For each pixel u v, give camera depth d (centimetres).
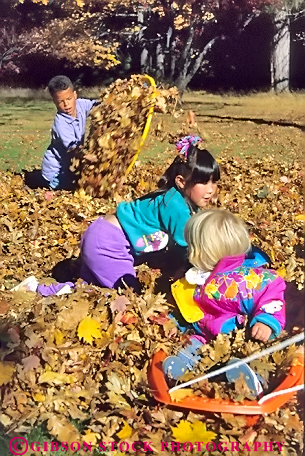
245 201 662
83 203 632
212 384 288
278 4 2645
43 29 2484
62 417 280
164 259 423
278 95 2506
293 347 304
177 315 346
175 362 298
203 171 362
